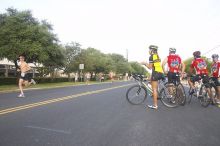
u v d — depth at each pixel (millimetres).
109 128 6238
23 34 29562
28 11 32062
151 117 7711
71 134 5641
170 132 5926
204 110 9180
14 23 30203
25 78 13758
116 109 9195
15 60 30469
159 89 9977
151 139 5348
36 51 29359
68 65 52969
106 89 21219
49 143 4973
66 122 6828
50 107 9492
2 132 5723
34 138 5289
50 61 33906
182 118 7605
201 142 5172
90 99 12508
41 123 6656
